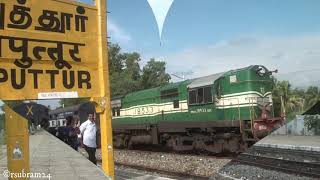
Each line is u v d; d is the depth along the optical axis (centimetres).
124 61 6359
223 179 788
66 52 799
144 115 2775
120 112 3100
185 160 1939
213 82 2152
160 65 6253
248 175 733
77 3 818
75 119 2075
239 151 2034
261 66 2034
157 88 2664
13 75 735
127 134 3039
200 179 1431
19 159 691
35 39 762
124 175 1466
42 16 772
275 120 1989
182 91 2389
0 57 724
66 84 795
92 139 1343
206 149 2211
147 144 2819
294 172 642
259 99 1992
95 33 840
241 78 2027
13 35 739
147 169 1781
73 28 811
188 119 2341
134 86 5856
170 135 2494
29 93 749
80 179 949
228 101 2091
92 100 831
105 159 864
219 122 2106
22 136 695
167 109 2527
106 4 852
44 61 770
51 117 4231
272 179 677
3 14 731
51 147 1938
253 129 1938
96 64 838
